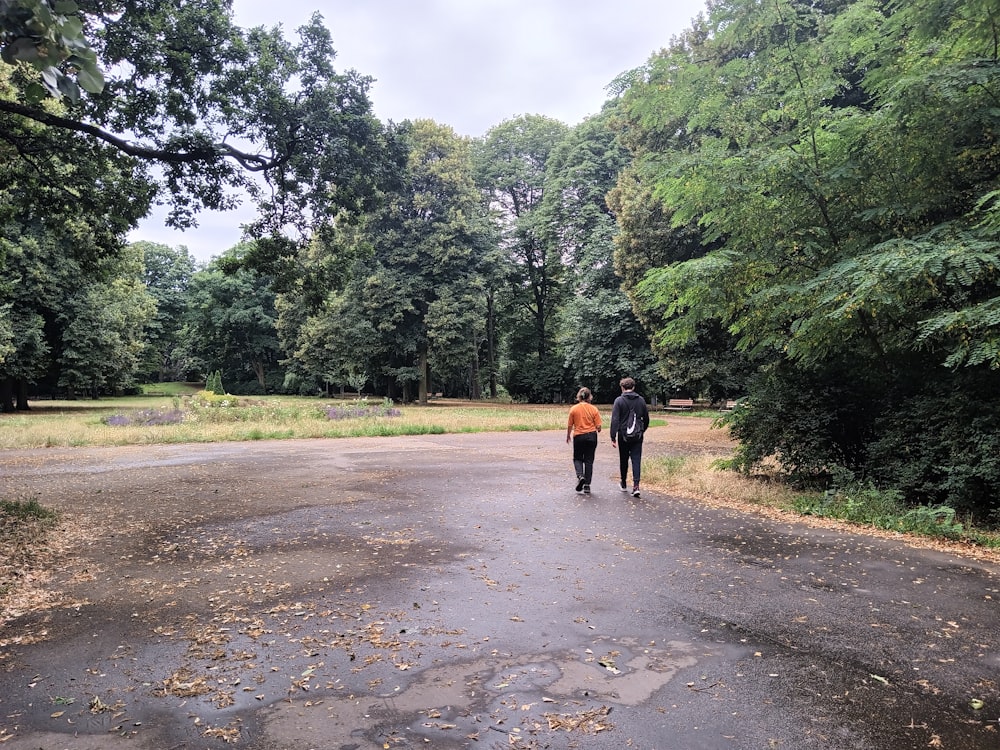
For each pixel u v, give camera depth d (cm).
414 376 4366
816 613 470
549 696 345
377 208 1412
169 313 7156
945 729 309
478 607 485
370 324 4072
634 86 1208
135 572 582
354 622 456
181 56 1052
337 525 771
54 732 311
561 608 482
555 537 705
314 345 4712
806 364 1044
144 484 1101
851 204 1015
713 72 1134
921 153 920
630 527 755
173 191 1210
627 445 995
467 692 350
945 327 762
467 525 766
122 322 3684
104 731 312
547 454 1578
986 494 791
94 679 369
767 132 1135
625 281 2475
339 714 328
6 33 222
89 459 1486
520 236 4925
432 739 303
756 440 1069
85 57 235
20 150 1105
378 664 387
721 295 1026
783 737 302
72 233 1331
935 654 397
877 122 924
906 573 570
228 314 6450
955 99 832
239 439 2025
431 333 4041
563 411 3412
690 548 659
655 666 382
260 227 1377
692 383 2339
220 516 828
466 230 4112
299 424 2298
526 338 5559
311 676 371
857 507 804
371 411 2831
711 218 1112
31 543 667
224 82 1116
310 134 1238
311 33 1226
